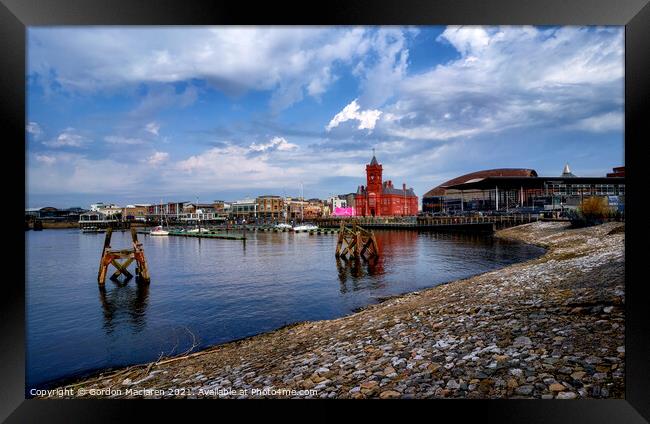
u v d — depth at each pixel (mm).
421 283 24422
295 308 18500
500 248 44625
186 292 23516
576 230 46969
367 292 21828
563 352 6125
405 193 139000
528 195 81812
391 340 8672
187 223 147625
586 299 8555
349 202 161625
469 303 11133
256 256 44594
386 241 60469
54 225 137125
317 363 8008
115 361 12180
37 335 15188
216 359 10312
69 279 29172
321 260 39219
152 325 16422
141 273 26875
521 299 10195
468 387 5629
